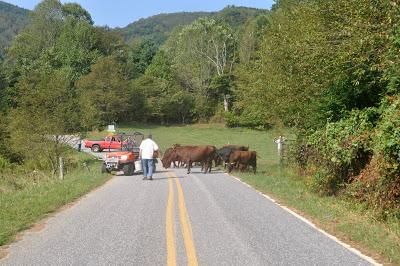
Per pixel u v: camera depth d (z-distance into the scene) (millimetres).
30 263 7898
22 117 30547
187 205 13930
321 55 14703
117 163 25359
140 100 88250
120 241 9391
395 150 11141
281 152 28312
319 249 8633
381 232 9820
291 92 21094
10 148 34031
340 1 13820
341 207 13070
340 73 14914
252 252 8398
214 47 92750
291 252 8398
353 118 14430
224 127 85000
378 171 11641
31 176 27047
